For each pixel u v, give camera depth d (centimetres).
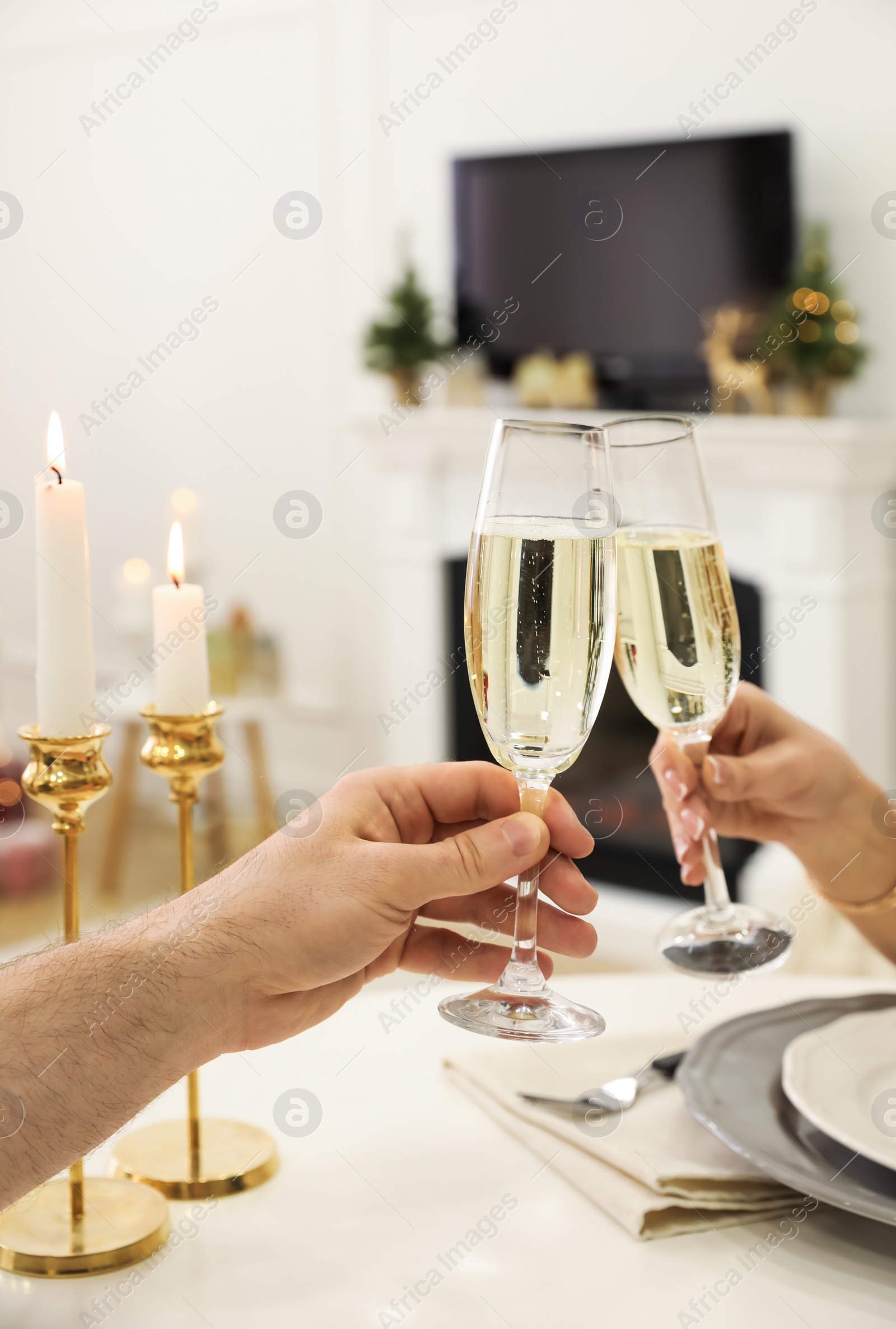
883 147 312
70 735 69
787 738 101
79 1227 68
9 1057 61
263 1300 63
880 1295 64
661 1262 66
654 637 85
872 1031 83
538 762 68
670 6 345
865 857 102
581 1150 75
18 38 488
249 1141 78
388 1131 81
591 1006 101
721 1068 81
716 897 92
